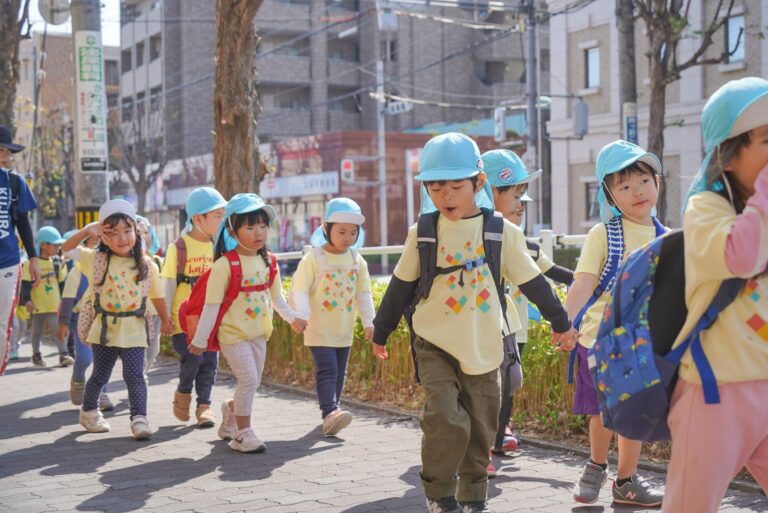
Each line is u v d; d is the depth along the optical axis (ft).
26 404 27.73
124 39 200.23
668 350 9.68
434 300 14.14
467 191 13.91
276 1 175.73
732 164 9.30
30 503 16.46
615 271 15.21
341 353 23.31
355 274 23.11
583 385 15.67
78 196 39.70
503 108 113.80
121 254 22.34
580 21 91.81
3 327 22.62
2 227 22.49
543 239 22.98
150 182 165.58
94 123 39.50
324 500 16.49
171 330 23.35
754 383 9.25
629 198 15.26
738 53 77.20
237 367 20.70
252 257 21.01
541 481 17.53
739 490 16.21
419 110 179.11
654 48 53.78
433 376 14.02
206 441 22.02
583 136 89.71
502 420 19.30
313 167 140.56
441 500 13.83
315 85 179.32
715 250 8.91
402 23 177.37
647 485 15.70
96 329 22.39
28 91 198.80
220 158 37.47
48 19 40.73
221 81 37.35
